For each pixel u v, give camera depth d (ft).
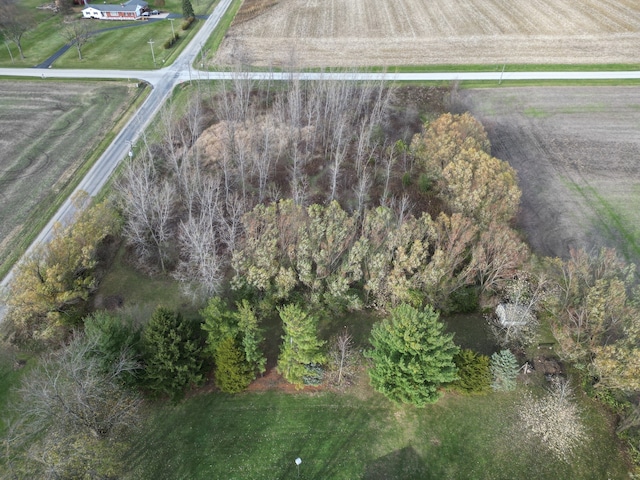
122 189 182.09
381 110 237.04
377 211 161.27
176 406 131.44
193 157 217.15
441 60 326.24
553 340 150.30
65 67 317.63
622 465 121.60
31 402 117.19
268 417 130.00
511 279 153.48
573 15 387.96
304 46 347.97
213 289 149.48
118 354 121.80
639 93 286.25
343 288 148.87
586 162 232.32
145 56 333.42
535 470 120.57
